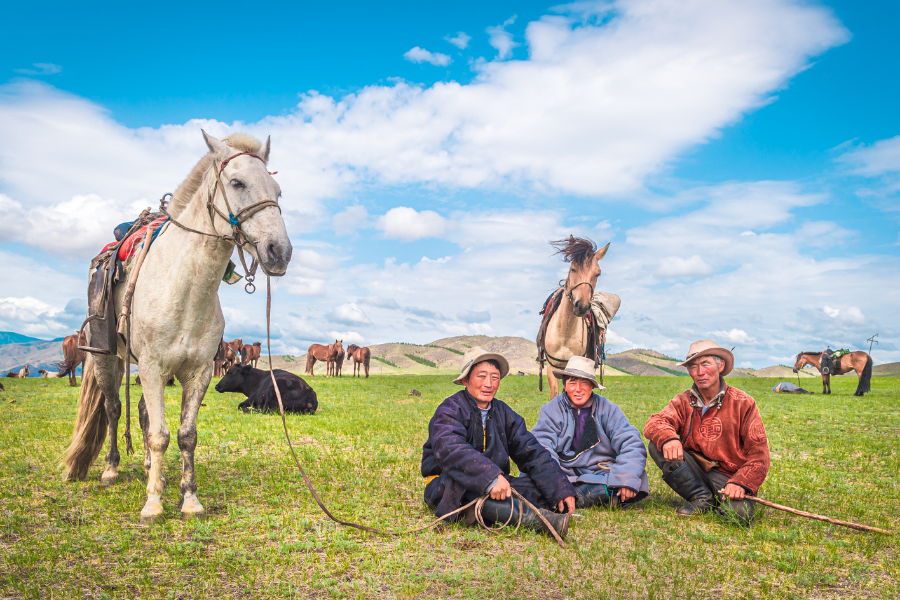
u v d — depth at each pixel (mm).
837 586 3246
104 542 3785
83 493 5117
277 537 3975
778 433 10266
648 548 3783
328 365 40750
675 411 4965
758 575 3385
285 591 3021
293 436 9016
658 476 6535
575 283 8352
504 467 4484
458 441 4250
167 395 15227
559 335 8594
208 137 4500
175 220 4617
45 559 3439
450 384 26344
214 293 4613
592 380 5027
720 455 4750
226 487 5465
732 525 4387
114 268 4969
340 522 4137
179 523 4199
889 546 3982
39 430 9000
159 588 3016
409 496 5320
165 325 4406
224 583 3141
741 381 35000
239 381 15352
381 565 3416
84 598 2912
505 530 4137
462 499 4316
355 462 6980
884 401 18828
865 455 7852
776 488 5664
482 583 3193
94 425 5527
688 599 2982
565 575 3301
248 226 4246
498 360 4473
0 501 4793
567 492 4293
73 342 19828
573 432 5180
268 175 4430
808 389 28609
